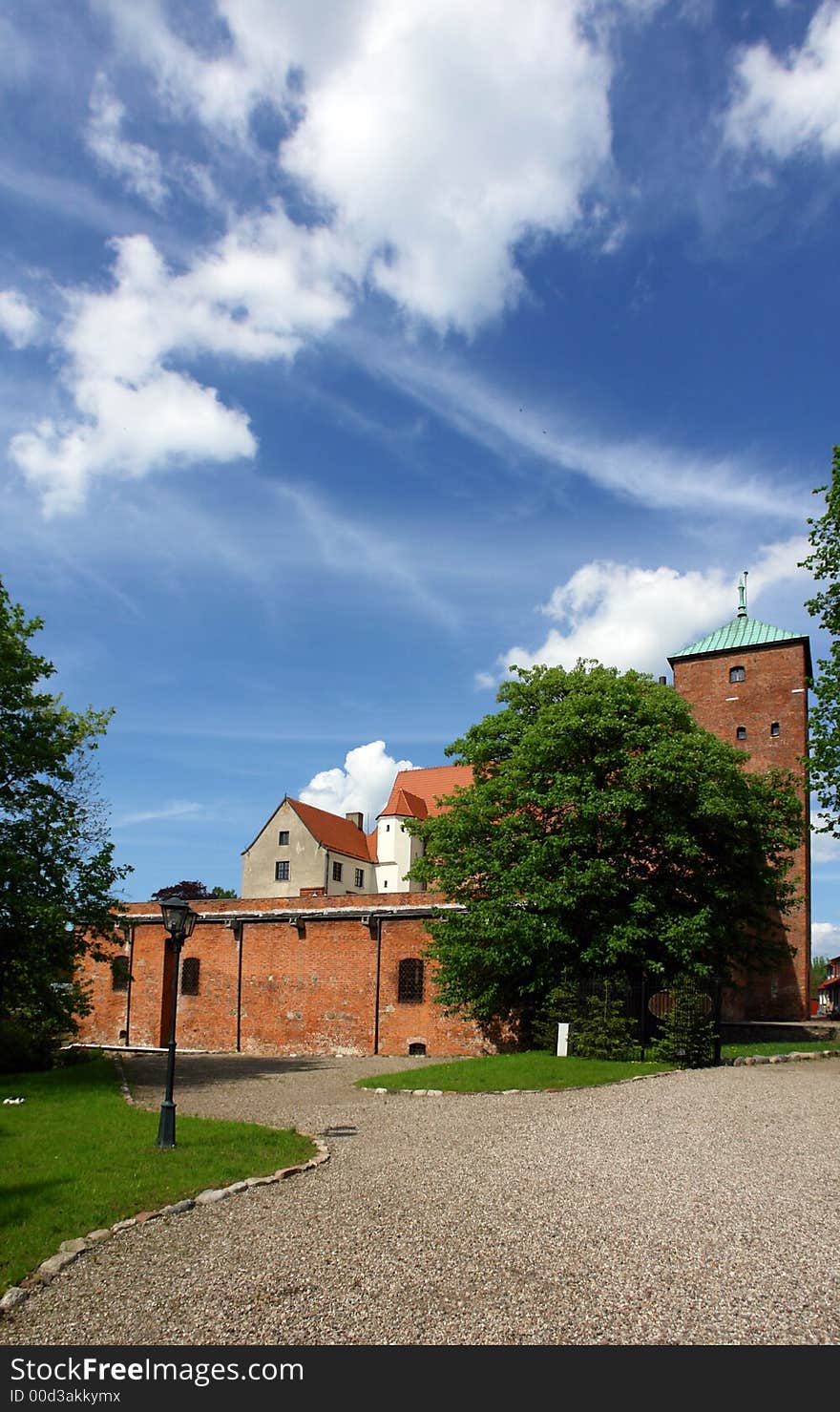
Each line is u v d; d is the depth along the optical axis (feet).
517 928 79.97
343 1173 35.12
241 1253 25.66
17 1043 76.23
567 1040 76.28
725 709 145.18
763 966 95.09
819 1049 79.30
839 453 81.46
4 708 79.61
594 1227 27.37
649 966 79.77
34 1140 40.83
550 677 97.71
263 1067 82.53
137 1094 61.05
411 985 101.04
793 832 94.38
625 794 80.28
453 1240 26.18
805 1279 22.80
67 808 81.82
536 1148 39.45
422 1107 52.60
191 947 116.26
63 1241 26.84
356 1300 21.93
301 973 107.96
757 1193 31.04
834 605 81.92
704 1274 23.26
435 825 94.99
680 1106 49.44
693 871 85.25
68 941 77.15
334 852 199.82
